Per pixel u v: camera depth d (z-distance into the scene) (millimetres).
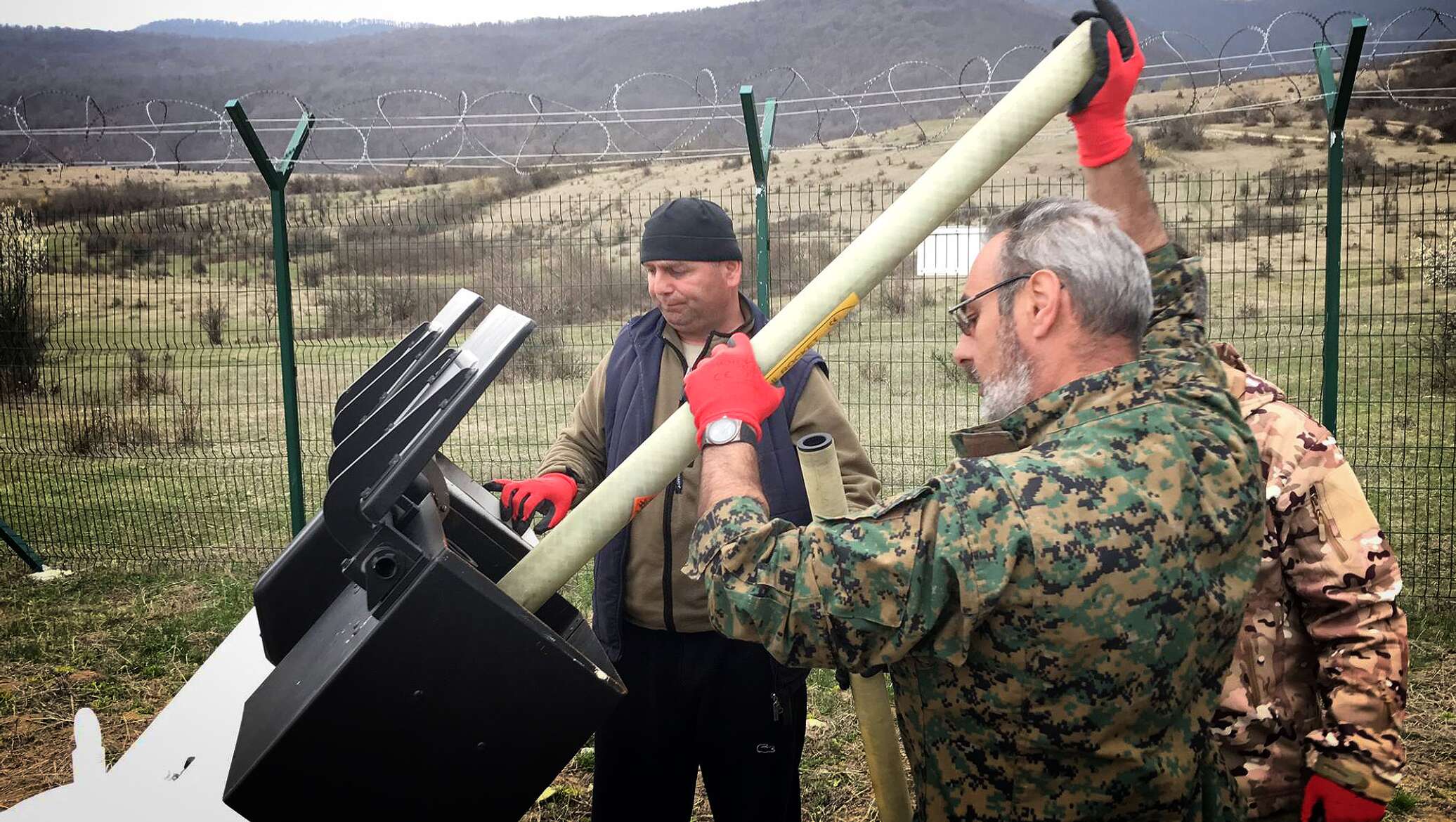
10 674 4508
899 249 1363
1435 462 7043
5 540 6074
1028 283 1313
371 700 1279
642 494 1408
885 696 1691
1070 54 1375
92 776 1989
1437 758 3512
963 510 1177
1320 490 1763
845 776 3518
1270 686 1786
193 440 9156
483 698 1319
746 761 2260
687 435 1397
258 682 2256
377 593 1287
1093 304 1286
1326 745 1726
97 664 4617
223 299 11945
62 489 7910
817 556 1223
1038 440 1319
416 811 1336
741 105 4707
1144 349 1473
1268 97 31859
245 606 5273
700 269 2213
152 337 11844
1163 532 1186
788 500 2158
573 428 2482
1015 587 1162
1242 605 1260
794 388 2199
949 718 1278
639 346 2350
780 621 1234
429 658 1284
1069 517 1172
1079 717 1194
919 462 7445
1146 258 1562
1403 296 11078
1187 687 1242
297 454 5230
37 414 10195
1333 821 1726
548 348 9461
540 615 1782
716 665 2240
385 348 9367
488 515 1848
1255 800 1781
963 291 1395
